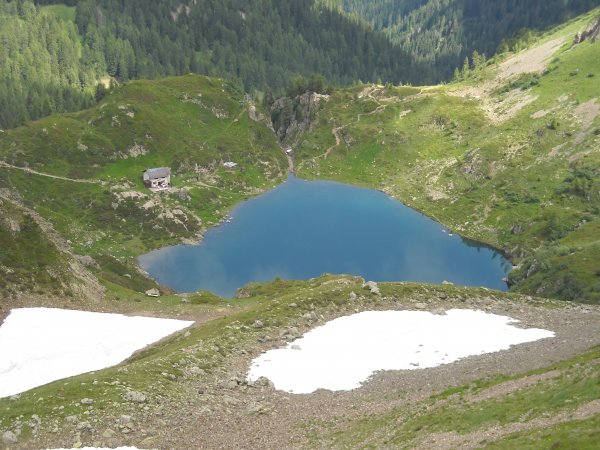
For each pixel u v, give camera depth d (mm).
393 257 157875
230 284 139875
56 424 42500
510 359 57844
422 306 81625
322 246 164750
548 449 29234
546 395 38875
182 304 92438
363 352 64250
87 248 146625
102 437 41688
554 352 57656
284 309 75375
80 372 62125
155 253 156875
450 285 93500
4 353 64188
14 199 163750
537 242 154875
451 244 168500
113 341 71188
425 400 46844
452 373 55594
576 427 31281
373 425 43219
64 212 165625
